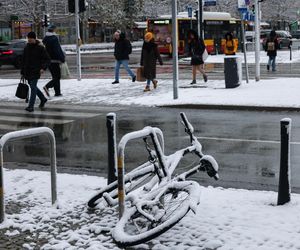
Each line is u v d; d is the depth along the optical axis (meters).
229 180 7.85
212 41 43.62
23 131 6.03
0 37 60.66
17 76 27.59
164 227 4.95
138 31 83.56
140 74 18.58
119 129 12.27
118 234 5.14
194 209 4.93
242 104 14.52
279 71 26.12
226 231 5.42
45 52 15.50
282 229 5.39
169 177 5.75
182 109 15.10
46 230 5.77
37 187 7.30
